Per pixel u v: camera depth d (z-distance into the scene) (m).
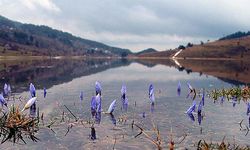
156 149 12.95
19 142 13.93
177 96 28.64
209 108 22.64
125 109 21.69
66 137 14.70
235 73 63.38
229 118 19.09
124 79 47.22
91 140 14.20
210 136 15.02
